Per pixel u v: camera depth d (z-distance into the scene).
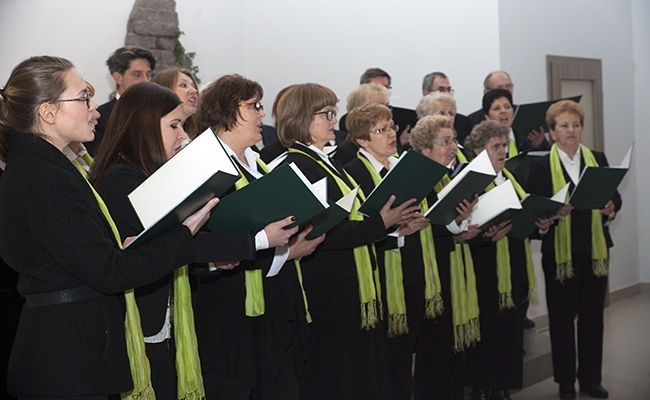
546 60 6.29
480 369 4.02
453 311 3.67
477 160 3.19
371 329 3.07
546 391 4.57
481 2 5.91
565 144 4.40
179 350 2.33
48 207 1.87
